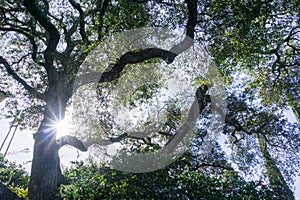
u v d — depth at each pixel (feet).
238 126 35.19
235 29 22.21
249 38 21.89
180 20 22.16
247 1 20.77
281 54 32.48
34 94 26.11
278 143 35.91
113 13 20.38
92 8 24.06
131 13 20.34
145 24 20.74
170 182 16.07
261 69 33.17
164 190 15.17
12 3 26.21
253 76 35.27
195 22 20.90
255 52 23.53
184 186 16.16
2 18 26.73
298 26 28.25
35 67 31.30
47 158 21.20
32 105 30.04
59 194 16.57
